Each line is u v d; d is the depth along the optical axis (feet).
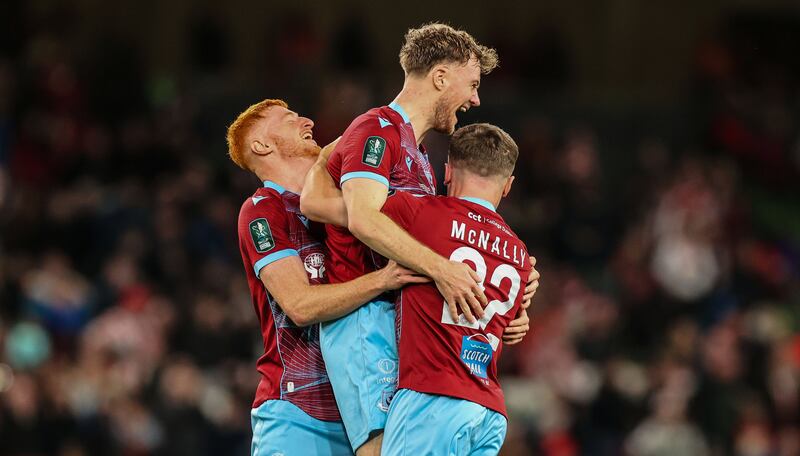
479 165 54.03
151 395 130.93
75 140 179.11
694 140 221.87
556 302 164.35
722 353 154.30
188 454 127.54
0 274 139.44
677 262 175.73
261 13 231.71
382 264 55.83
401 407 52.13
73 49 206.08
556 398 144.15
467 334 52.19
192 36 216.13
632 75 245.04
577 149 200.13
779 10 249.75
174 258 155.02
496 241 53.52
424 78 54.90
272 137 60.18
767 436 150.00
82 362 129.39
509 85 220.43
